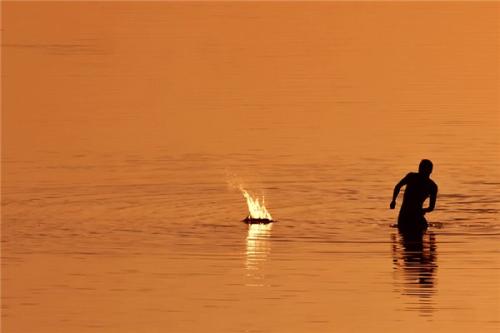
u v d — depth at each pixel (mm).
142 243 70812
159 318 56406
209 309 57781
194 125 113750
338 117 117250
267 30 183625
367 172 93125
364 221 76688
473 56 157250
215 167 95312
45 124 114625
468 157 98375
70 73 144750
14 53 162000
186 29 185125
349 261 66438
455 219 77375
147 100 127312
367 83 137125
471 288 61000
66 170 94500
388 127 111875
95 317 56625
